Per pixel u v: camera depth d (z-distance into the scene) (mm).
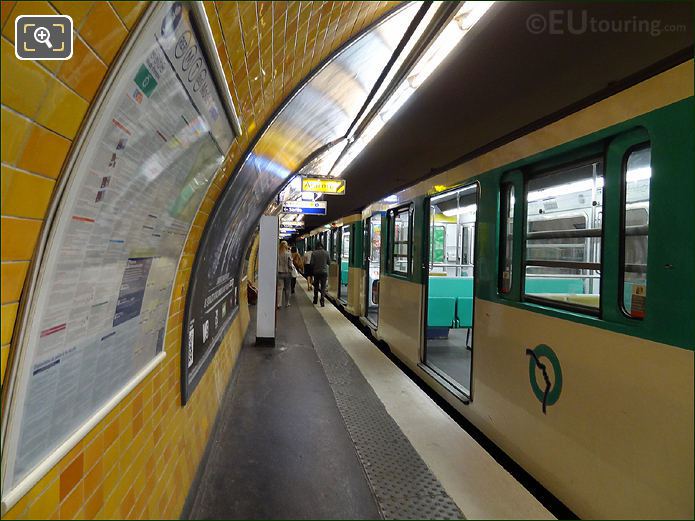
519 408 3260
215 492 2596
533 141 3234
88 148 1041
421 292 5574
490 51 5605
